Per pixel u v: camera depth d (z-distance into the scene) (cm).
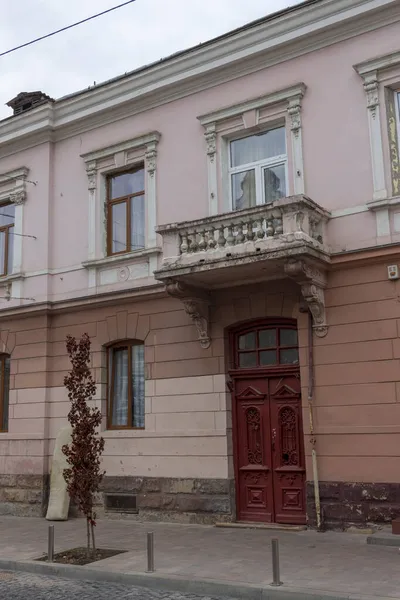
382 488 1086
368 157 1183
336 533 1107
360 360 1139
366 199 1174
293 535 1115
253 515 1245
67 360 1522
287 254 1091
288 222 1113
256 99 1314
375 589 750
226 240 1184
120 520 1359
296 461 1221
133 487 1359
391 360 1112
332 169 1217
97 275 1508
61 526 1327
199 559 951
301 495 1206
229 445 1277
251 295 1276
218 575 852
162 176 1440
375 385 1120
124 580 883
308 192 1238
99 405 1450
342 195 1200
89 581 906
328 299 1185
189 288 1260
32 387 1545
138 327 1419
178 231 1234
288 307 1232
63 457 1450
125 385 1456
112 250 1524
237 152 1373
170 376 1355
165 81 1445
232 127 1353
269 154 1330
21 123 1667
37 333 1562
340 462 1132
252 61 1337
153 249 1405
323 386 1168
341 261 1170
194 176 1392
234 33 1344
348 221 1186
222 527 1228
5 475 1541
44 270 1574
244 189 1348
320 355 1180
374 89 1188
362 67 1198
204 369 1315
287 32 1288
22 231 1644
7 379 1639
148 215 1445
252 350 1299
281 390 1250
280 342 1271
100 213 1534
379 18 1198
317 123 1247
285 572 852
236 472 1273
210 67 1380
